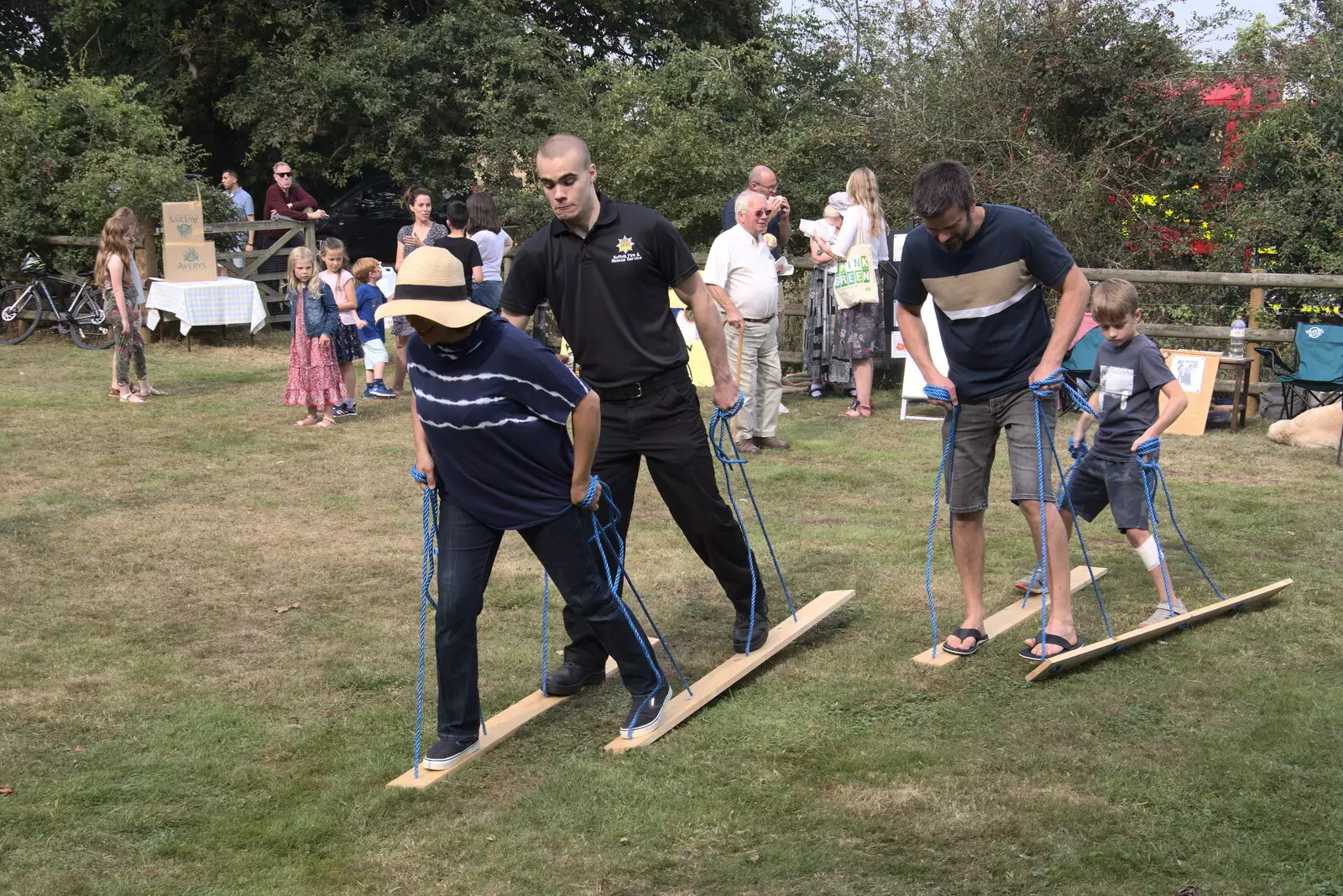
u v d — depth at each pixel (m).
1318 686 4.19
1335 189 10.88
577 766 3.72
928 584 4.57
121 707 4.19
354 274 10.34
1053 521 4.39
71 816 3.43
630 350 4.10
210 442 8.73
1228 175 12.19
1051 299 11.84
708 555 4.43
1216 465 7.90
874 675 4.39
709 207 15.06
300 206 15.38
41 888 3.06
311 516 6.78
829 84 17.36
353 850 3.26
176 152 15.34
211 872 3.15
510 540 6.26
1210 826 3.26
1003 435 9.12
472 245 9.68
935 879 3.04
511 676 4.50
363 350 10.70
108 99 14.87
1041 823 3.29
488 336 3.44
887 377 11.06
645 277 4.06
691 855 3.20
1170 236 12.43
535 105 19.16
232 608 5.24
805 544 6.12
